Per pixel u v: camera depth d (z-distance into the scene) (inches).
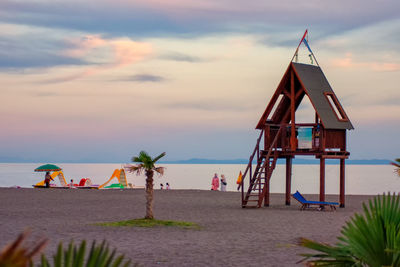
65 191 1563.7
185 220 815.1
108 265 105.8
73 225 731.4
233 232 675.4
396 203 193.5
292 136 1122.0
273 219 840.3
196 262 462.9
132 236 627.2
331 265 195.6
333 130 1103.0
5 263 76.2
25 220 792.9
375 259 184.7
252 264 455.5
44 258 107.2
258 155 1131.9
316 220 826.8
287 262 465.1
